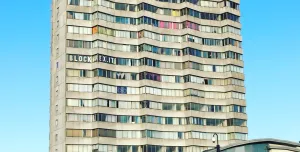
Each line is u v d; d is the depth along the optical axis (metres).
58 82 110.00
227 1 123.06
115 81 109.75
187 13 118.56
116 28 112.44
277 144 82.19
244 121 118.62
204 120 115.06
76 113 106.12
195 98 114.88
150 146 108.25
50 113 112.81
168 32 117.12
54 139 109.00
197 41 118.75
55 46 113.69
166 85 114.12
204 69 118.31
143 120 109.50
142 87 111.19
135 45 113.62
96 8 110.75
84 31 110.31
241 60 122.19
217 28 122.12
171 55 116.25
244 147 83.25
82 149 104.69
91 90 107.94
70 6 110.50
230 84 118.75
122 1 114.44
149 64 112.62
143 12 114.38
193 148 111.50
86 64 108.88
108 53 110.00
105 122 106.31
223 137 115.94
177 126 112.88
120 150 106.81
